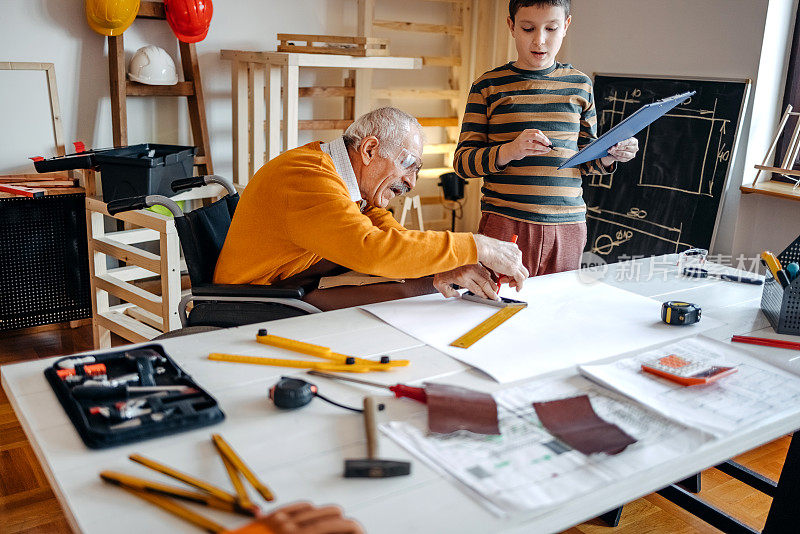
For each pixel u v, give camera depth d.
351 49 3.44
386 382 1.16
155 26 3.48
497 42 4.32
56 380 1.11
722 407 1.09
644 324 1.48
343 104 4.18
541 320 1.48
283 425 1.01
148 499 0.83
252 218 1.72
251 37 3.77
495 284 1.61
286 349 1.29
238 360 1.23
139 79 3.31
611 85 3.76
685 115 3.39
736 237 3.21
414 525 0.79
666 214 3.50
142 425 0.96
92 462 0.90
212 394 1.10
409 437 0.97
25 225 3.00
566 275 1.85
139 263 2.64
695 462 0.95
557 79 2.28
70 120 3.35
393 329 1.41
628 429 1.01
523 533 0.80
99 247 2.86
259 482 0.86
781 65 3.18
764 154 3.26
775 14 3.08
